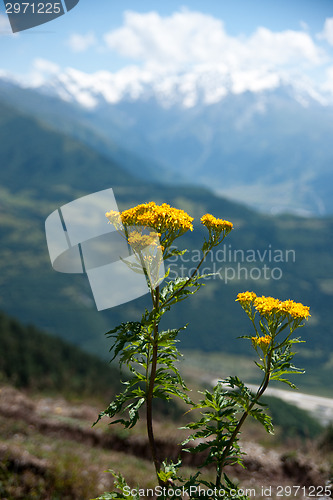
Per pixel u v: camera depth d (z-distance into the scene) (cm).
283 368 242
